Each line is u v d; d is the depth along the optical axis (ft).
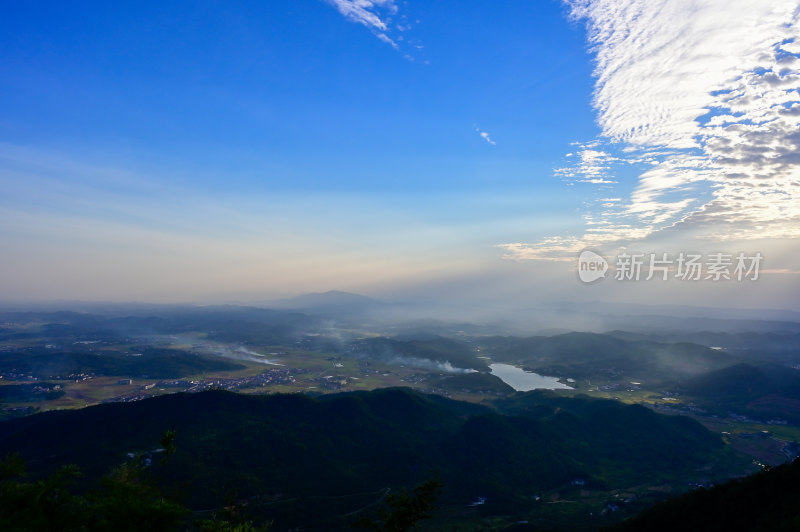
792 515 167.02
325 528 303.48
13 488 122.42
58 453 374.43
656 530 217.77
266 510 320.50
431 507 123.95
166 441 135.64
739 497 203.72
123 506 117.08
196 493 324.80
